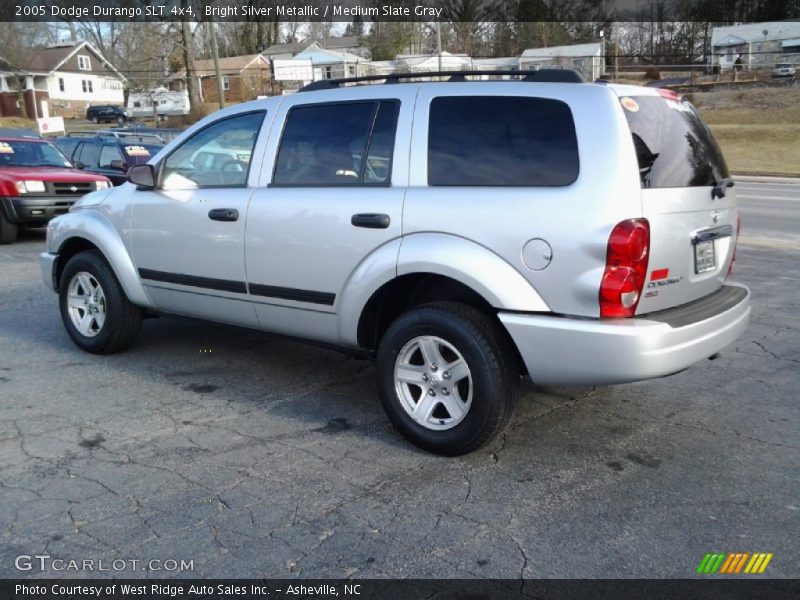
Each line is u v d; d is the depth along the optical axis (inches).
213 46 1338.6
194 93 1761.8
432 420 160.2
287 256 178.2
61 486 144.3
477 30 2632.9
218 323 205.3
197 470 151.8
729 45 2278.5
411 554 122.0
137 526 130.0
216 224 191.8
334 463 155.7
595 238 138.1
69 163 519.8
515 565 119.0
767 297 309.1
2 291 328.2
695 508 137.2
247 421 178.7
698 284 157.9
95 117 2130.9
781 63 1878.7
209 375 213.3
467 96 158.4
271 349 240.4
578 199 140.8
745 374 214.5
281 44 2546.8
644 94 153.4
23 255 427.2
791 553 122.6
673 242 146.3
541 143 148.3
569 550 123.2
